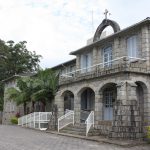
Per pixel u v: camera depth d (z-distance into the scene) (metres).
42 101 33.84
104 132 21.44
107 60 26.36
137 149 16.38
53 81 32.75
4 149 15.17
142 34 22.39
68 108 32.59
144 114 21.62
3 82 53.09
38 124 28.98
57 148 15.91
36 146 16.47
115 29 25.77
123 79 20.84
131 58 21.77
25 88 35.22
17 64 57.44
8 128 28.95
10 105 47.94
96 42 26.67
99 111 23.23
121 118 19.39
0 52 56.16
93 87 24.02
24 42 59.34
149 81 21.69
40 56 59.88
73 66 34.50
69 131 23.89
